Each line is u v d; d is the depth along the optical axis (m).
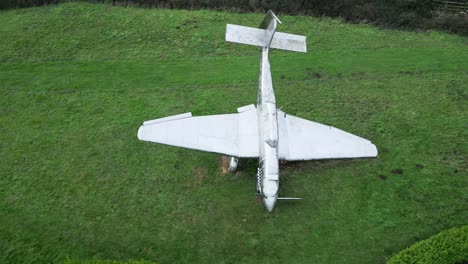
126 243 13.81
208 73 20.92
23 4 25.25
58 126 17.77
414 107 19.38
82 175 15.86
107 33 23.36
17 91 19.41
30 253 13.37
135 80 20.33
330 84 20.55
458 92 20.28
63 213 14.57
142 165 16.31
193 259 13.43
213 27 24.05
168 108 18.78
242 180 15.91
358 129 18.16
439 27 25.00
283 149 15.09
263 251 13.70
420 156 17.08
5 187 15.31
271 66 21.53
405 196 15.54
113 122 18.02
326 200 15.32
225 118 15.96
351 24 25.11
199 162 16.52
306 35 23.81
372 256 13.66
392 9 25.47
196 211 14.81
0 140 17.06
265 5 25.39
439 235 13.62
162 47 22.59
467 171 16.53
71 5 25.31
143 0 25.45
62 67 21.02
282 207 15.01
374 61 22.20
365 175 16.25
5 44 22.33
